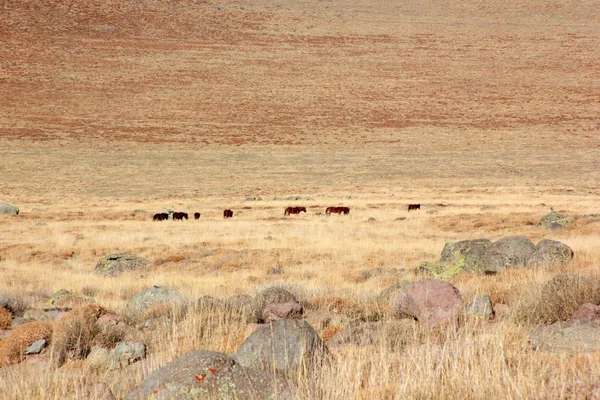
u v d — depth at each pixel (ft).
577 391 57.16
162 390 58.75
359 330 103.09
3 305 167.53
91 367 95.30
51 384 77.92
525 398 58.49
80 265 318.24
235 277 249.34
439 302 108.17
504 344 80.23
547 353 76.74
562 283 112.37
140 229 469.57
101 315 124.26
